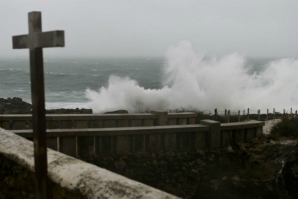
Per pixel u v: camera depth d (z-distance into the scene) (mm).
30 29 3232
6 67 148375
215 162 10758
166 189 10242
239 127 11492
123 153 9984
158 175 10180
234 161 11039
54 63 195875
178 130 10445
